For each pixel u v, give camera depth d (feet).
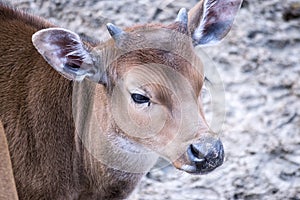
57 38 36.19
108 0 60.08
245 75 55.11
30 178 40.22
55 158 40.11
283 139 51.83
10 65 40.88
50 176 40.22
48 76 40.29
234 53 56.29
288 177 50.08
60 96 39.83
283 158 50.93
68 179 40.47
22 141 40.06
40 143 40.01
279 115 53.01
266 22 58.34
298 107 53.36
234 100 53.72
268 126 52.44
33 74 40.60
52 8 60.03
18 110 40.16
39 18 43.68
